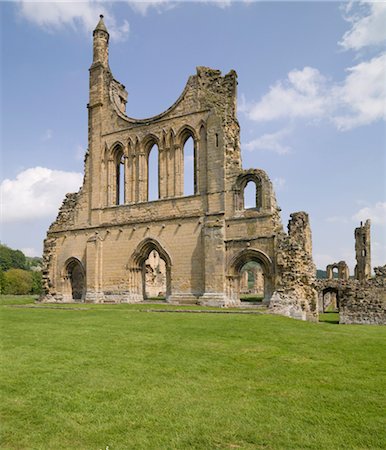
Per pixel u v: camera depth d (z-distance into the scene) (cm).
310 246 4266
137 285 4562
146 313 3161
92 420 984
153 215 4450
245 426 954
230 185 4034
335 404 1111
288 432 928
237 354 1684
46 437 897
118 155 4950
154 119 4597
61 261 5019
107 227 4734
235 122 4284
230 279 3906
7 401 1102
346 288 4122
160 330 2241
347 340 2086
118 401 1107
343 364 1563
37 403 1088
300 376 1390
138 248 4475
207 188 4150
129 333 2141
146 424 962
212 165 4150
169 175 4444
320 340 2053
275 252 3684
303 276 3653
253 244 3825
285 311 3372
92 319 2756
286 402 1121
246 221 3897
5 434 909
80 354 1641
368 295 4038
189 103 4394
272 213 3819
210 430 932
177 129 4428
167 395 1159
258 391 1217
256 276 8500
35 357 1583
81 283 5194
